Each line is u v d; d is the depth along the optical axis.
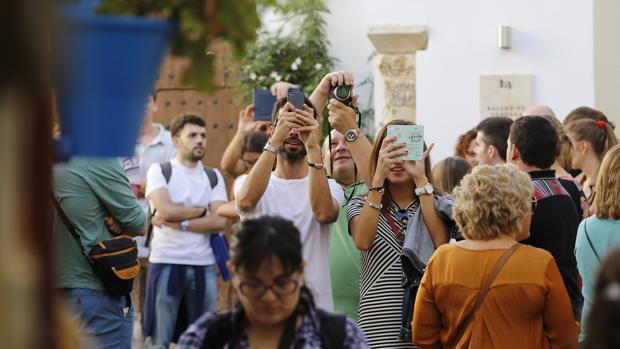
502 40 11.89
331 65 13.29
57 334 1.78
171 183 9.00
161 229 8.84
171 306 8.84
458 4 11.98
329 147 6.98
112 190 6.19
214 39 2.37
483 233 4.98
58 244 6.16
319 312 3.75
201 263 8.89
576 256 5.64
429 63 12.02
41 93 1.70
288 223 3.64
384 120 12.05
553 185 5.99
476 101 11.99
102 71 2.27
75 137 2.33
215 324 3.74
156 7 2.33
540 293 4.87
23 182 1.67
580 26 11.91
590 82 11.91
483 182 4.98
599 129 7.93
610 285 2.63
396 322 5.69
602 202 5.50
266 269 3.54
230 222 9.76
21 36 1.63
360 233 5.75
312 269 5.85
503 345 4.86
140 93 2.34
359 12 13.34
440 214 5.76
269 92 9.62
